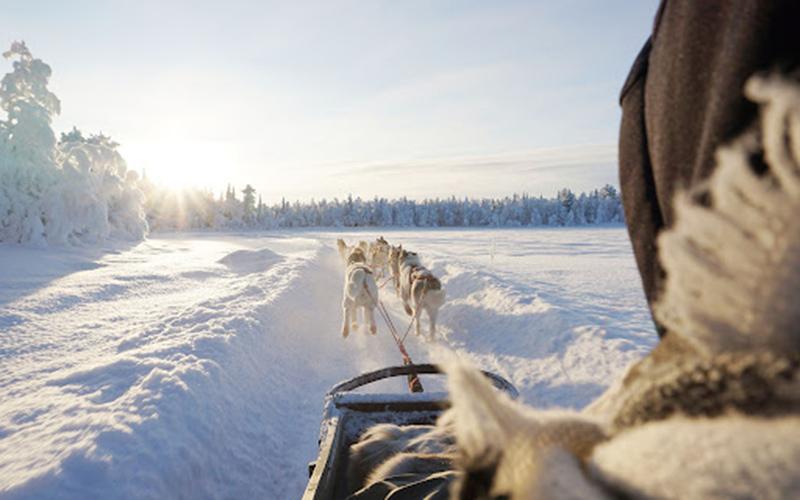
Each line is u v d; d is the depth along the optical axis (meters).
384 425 2.52
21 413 3.99
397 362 7.21
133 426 3.64
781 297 0.24
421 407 2.80
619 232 64.44
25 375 5.28
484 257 25.20
